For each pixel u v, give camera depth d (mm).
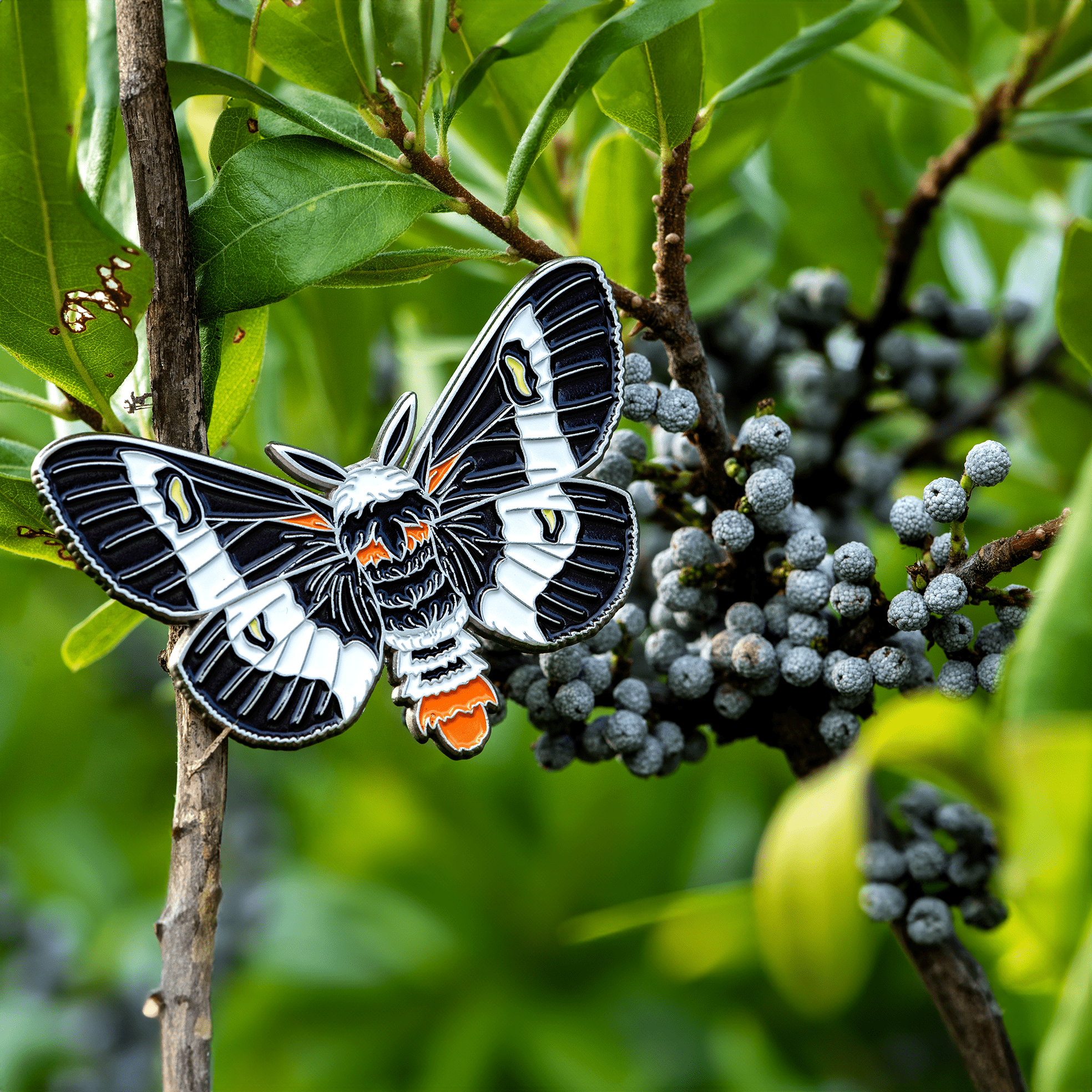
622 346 531
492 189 599
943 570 530
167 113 524
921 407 604
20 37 515
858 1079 760
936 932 544
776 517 537
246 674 518
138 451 514
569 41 561
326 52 528
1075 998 500
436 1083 805
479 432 528
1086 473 509
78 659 557
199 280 527
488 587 527
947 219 688
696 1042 789
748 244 613
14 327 528
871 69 601
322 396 617
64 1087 804
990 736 500
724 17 583
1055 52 579
